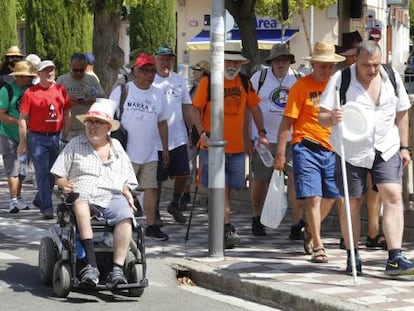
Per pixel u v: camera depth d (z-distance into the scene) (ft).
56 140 48.85
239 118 39.88
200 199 54.13
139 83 41.98
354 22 57.00
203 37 149.07
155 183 42.24
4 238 43.42
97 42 61.11
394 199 32.01
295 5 107.86
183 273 35.86
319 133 35.42
